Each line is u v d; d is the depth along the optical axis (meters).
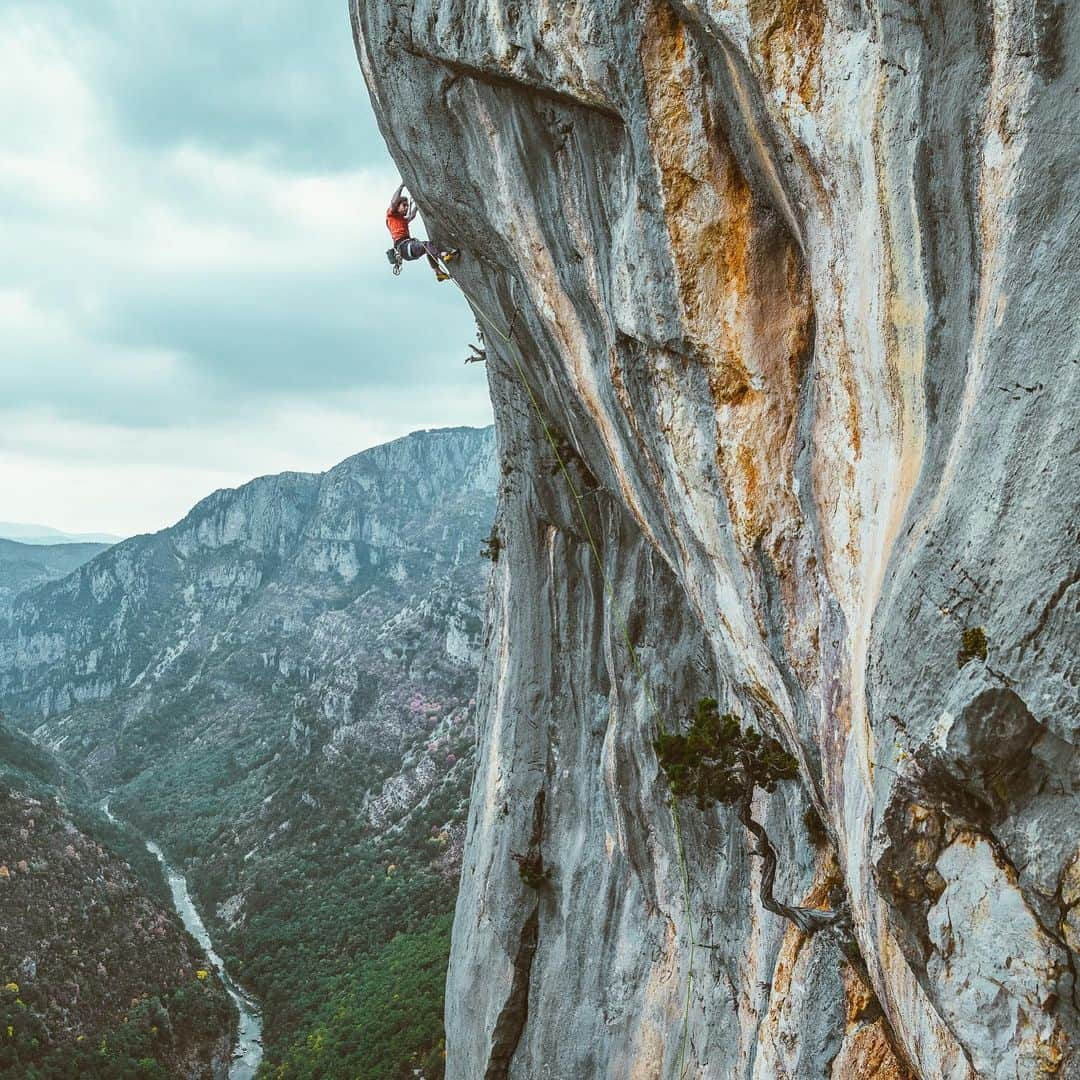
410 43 11.32
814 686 8.02
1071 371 4.54
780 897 10.34
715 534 8.96
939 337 5.61
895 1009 6.55
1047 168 4.70
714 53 7.45
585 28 8.42
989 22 4.98
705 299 8.27
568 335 11.08
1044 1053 4.81
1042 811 4.80
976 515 5.00
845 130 6.17
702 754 10.31
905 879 5.58
